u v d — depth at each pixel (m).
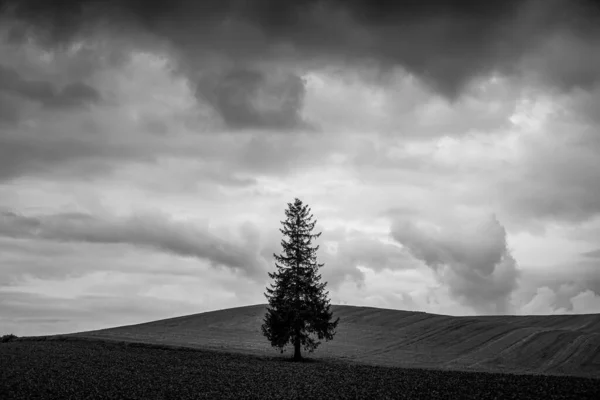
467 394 39.66
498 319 123.75
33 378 45.97
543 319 119.12
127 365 56.34
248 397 39.66
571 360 73.75
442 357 78.75
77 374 48.94
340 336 96.69
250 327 106.31
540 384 43.34
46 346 72.50
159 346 74.50
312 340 70.06
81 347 72.25
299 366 60.16
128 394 40.22
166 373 51.38
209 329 105.25
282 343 68.94
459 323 104.31
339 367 59.59
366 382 46.91
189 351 72.06
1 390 40.69
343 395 40.44
